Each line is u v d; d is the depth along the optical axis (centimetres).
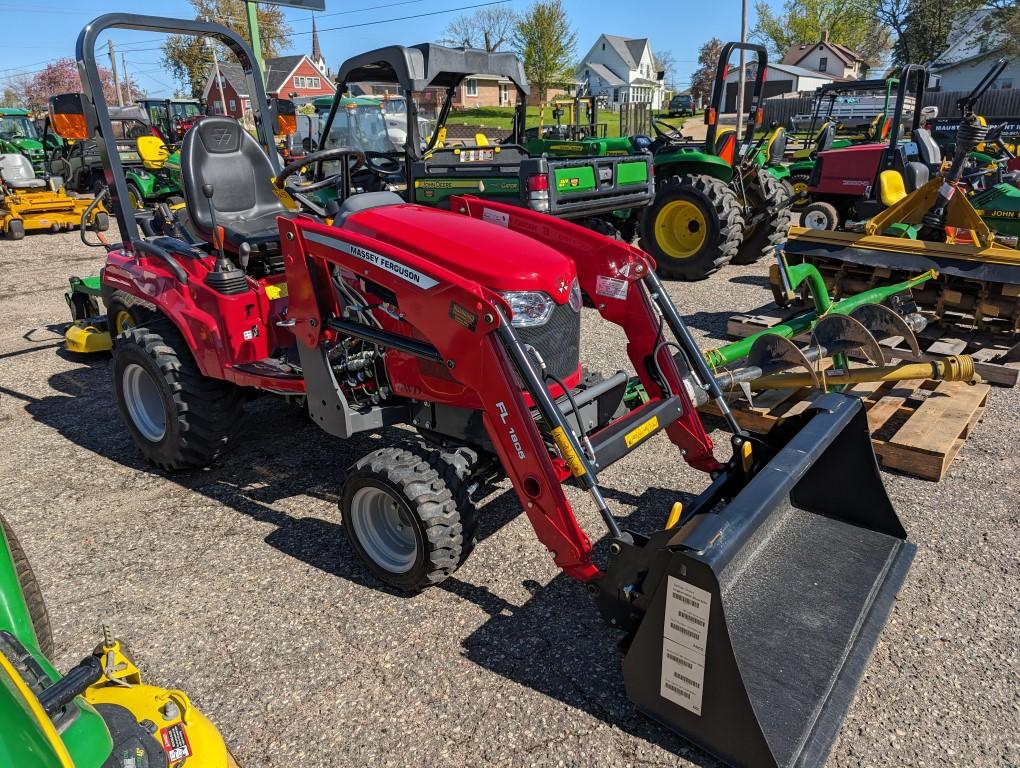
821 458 313
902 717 245
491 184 711
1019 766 227
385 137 1073
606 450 281
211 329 374
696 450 334
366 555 320
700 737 229
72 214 1334
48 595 320
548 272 298
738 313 711
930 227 679
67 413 519
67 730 145
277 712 255
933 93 2745
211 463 438
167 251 409
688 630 220
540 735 242
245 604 311
